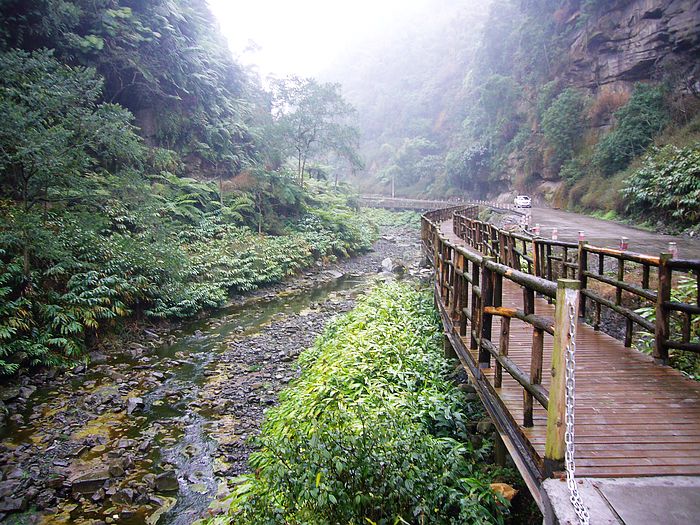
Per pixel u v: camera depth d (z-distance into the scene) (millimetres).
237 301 14070
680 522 2115
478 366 4340
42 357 7895
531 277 2984
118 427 6176
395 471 3055
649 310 5910
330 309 12984
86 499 4688
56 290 9195
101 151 14117
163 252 11188
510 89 42750
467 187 51594
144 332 10328
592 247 6043
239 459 5395
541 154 35844
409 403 4770
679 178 15656
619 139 23859
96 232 10930
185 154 20219
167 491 4828
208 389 7445
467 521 3111
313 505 2902
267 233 20328
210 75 22719
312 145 32656
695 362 5035
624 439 3002
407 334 7332
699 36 22703
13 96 9742
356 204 37312
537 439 2887
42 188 9656
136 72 17078
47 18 14055
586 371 4359
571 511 2189
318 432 3223
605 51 30219
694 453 2816
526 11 43562
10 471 5074
